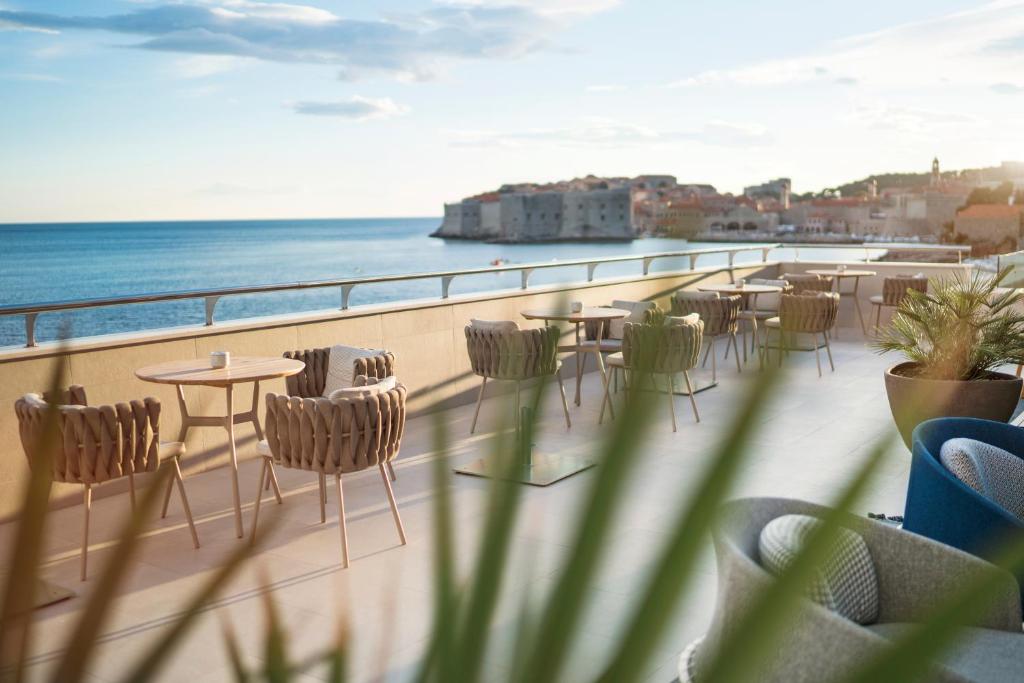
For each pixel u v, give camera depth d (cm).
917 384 508
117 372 511
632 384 26
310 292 3138
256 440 586
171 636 29
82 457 366
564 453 557
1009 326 522
